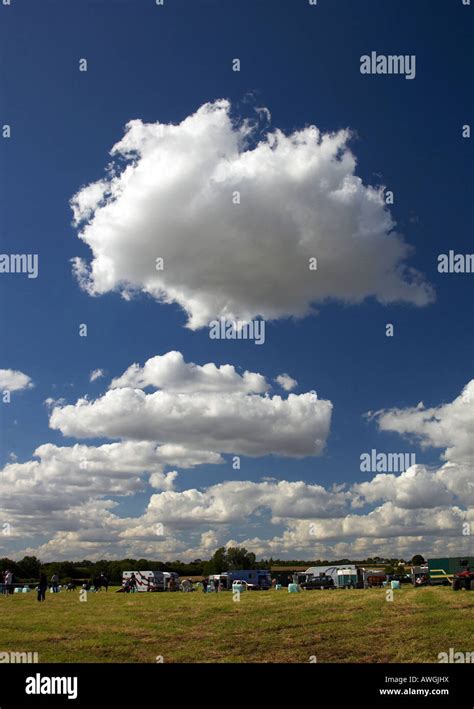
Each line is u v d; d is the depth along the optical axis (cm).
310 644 2322
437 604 3484
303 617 3038
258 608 3575
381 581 7019
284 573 8481
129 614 3378
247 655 2175
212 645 2338
